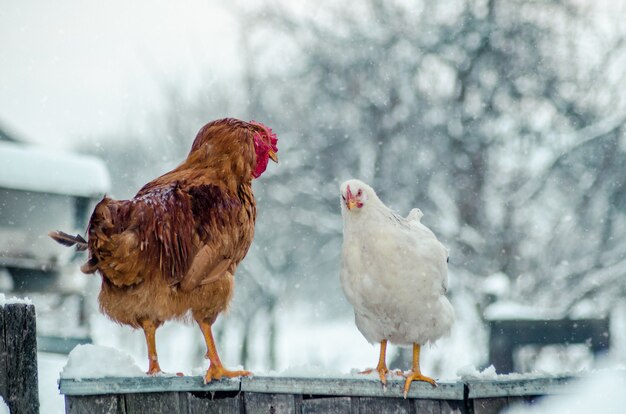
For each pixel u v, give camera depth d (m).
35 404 4.07
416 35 20.44
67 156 17.16
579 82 19.08
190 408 4.36
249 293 21.38
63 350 13.02
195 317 4.87
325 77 21.00
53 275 16.22
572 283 16.59
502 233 16.73
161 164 24.02
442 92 19.69
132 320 4.80
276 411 4.46
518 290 16.59
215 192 4.99
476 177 17.61
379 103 19.77
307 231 21.02
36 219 16.33
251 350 21.81
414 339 5.34
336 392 4.52
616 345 14.51
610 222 17.23
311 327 26.83
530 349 13.29
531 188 17.33
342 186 5.25
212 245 4.86
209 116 22.80
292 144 20.58
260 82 22.08
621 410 4.50
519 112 18.73
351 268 5.21
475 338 15.22
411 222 5.51
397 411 4.57
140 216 4.68
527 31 19.58
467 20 19.70
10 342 4.04
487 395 4.59
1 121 21.73
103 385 4.15
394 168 18.78
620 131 17.86
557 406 4.64
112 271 4.59
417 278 5.10
